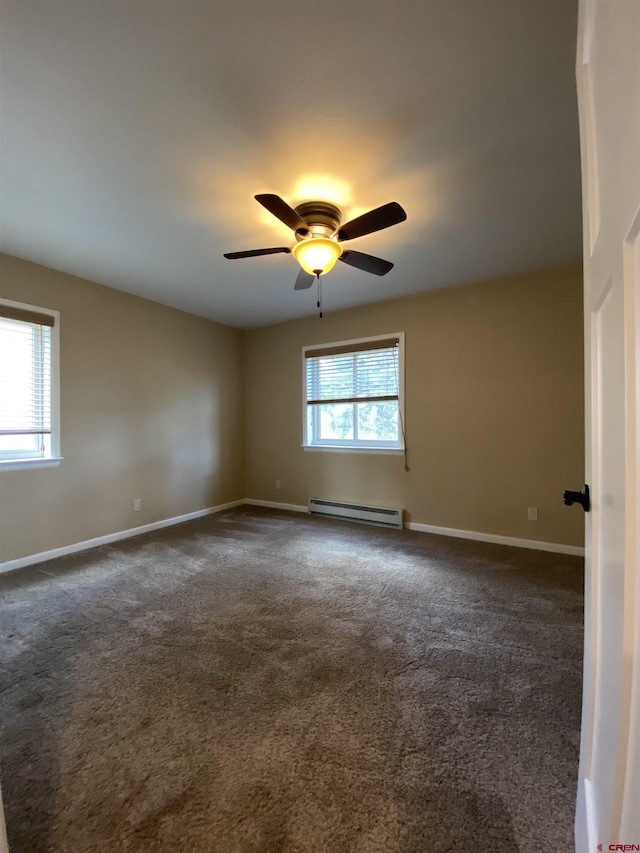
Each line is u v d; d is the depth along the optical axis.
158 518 4.09
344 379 4.44
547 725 1.47
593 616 0.87
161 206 2.26
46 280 3.15
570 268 3.21
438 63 1.37
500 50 1.33
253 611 2.33
